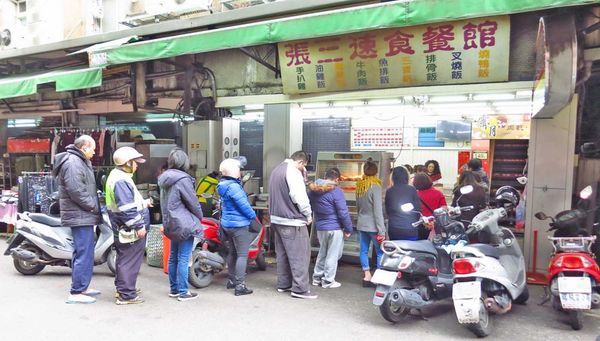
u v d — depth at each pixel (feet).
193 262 17.20
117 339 12.51
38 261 18.75
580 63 15.42
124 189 14.89
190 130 25.16
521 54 16.05
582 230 13.76
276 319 14.17
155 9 24.63
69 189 14.79
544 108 14.25
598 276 12.53
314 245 21.97
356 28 14.94
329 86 19.29
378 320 14.17
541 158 18.26
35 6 29.40
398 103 23.45
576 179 19.17
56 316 14.19
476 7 13.08
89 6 29.14
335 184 17.42
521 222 20.54
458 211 14.55
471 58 16.33
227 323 13.79
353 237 21.29
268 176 23.48
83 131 26.45
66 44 26.09
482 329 12.56
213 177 22.81
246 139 30.83
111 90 26.50
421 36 16.80
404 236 16.78
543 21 12.47
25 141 29.19
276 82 21.70
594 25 14.42
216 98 23.34
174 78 24.52
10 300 15.75
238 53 22.56
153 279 18.71
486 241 14.78
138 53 19.54
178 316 14.34
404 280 13.79
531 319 14.19
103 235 18.88
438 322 14.05
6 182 30.86
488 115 26.58
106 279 18.65
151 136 29.76
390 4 14.32
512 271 14.29
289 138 22.94
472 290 12.23
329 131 29.81
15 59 30.09
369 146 29.09
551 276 13.07
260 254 20.13
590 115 19.35
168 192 15.56
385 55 17.62
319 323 13.87
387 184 21.62
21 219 19.11
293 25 16.03
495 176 26.86
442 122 27.30
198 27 22.27
